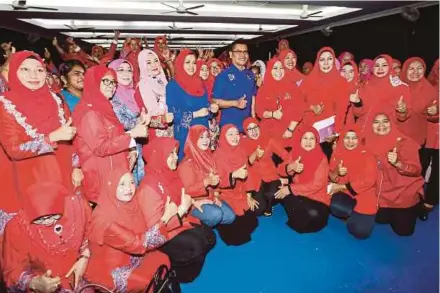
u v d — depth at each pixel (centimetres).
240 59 372
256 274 279
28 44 542
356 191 325
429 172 353
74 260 218
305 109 384
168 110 332
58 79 327
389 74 348
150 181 246
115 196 225
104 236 222
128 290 227
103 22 500
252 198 331
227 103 364
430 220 349
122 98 298
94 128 249
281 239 322
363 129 343
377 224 343
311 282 271
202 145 295
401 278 277
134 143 260
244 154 323
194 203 284
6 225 210
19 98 226
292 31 561
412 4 354
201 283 269
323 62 379
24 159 229
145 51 329
